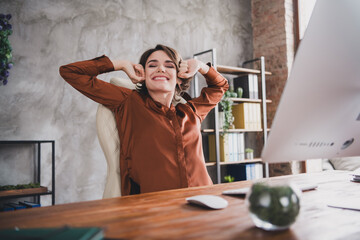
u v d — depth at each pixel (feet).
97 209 2.25
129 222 1.84
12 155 8.29
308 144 2.05
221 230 1.66
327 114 2.01
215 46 13.06
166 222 1.83
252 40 14.47
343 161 12.01
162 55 5.28
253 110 12.37
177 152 4.86
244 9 14.29
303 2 13.75
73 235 1.35
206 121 12.09
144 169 4.67
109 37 10.19
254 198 1.68
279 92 13.43
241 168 12.23
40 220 1.94
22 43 8.55
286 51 13.21
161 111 4.99
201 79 12.39
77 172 9.30
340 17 1.92
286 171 13.12
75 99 9.37
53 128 8.95
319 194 2.74
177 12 12.00
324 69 1.91
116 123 4.98
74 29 9.48
